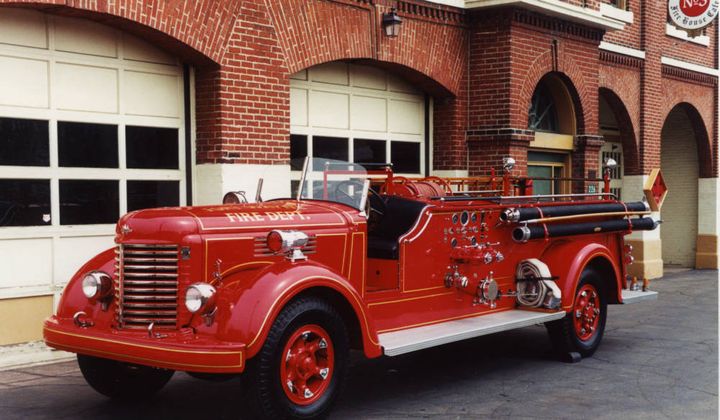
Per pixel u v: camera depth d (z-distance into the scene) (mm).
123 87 7918
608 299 7980
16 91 7152
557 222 7410
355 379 6723
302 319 4914
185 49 8055
